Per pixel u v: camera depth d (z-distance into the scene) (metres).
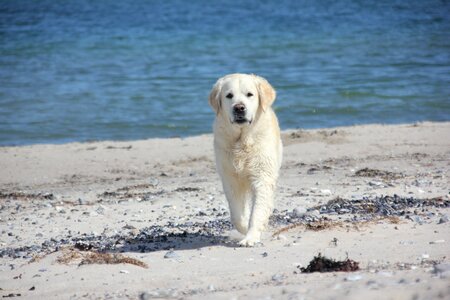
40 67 36.09
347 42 41.03
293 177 15.76
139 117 25.58
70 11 59.78
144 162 18.61
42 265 9.23
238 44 41.69
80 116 25.86
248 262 8.68
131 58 38.19
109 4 64.81
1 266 9.41
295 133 20.95
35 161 19.09
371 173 15.52
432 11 52.22
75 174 17.64
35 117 25.78
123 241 10.56
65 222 12.52
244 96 9.90
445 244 8.84
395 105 26.20
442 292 5.96
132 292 7.62
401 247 8.80
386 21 48.66
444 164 16.55
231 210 10.27
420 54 36.72
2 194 15.32
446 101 26.53
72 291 7.87
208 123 24.58
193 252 9.55
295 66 34.81
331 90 29.14
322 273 7.60
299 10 55.94
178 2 64.88
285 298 6.34
